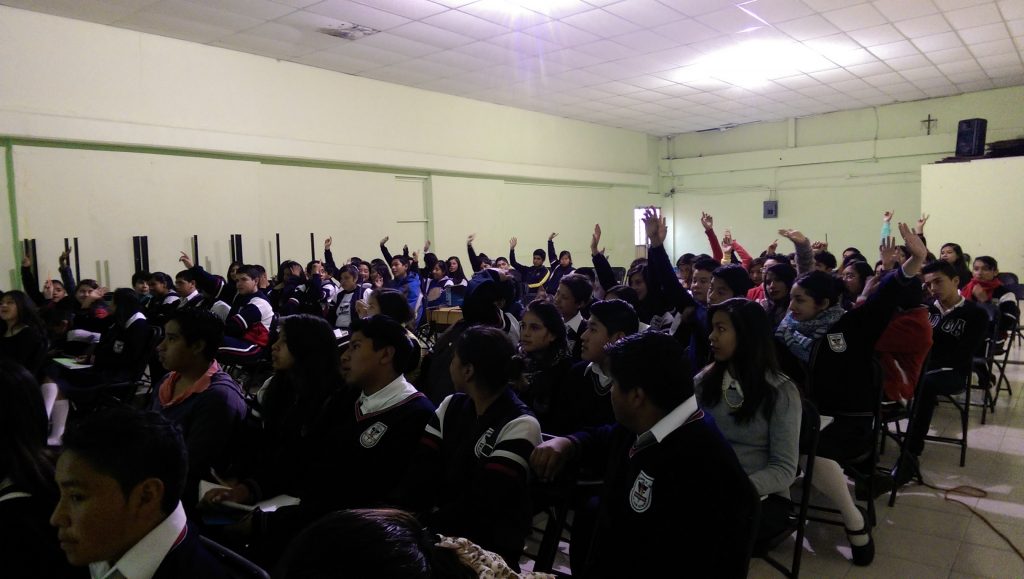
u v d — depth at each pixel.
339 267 7.95
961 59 7.83
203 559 1.04
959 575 2.31
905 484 3.13
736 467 1.32
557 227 11.26
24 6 5.32
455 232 9.35
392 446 1.85
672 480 1.30
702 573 1.27
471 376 1.69
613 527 1.40
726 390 1.94
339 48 6.79
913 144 10.40
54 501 1.19
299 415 2.10
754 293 4.35
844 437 2.50
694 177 13.14
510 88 8.77
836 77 8.63
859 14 6.18
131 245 6.20
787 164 11.80
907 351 2.84
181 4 5.42
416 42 6.66
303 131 7.41
